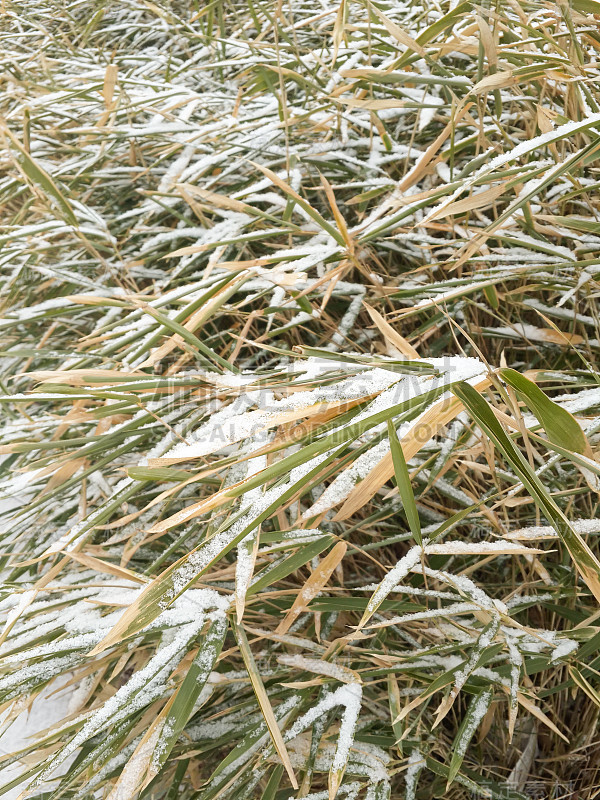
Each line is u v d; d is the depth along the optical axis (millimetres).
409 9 875
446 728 728
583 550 353
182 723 438
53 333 999
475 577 760
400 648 670
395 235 741
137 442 653
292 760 568
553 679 701
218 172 914
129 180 990
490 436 379
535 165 537
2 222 1013
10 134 644
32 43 1316
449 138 804
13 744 737
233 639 716
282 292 679
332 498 432
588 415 659
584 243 651
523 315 821
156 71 1104
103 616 560
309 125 845
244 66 920
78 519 764
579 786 708
